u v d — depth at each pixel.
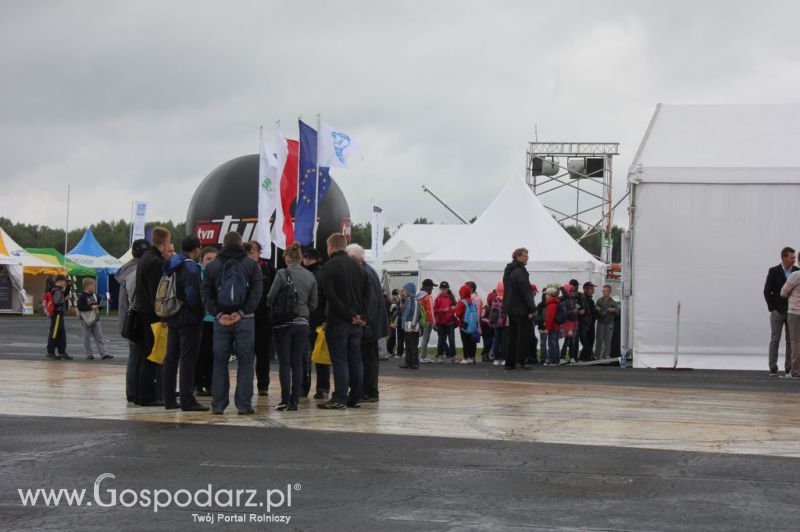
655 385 13.46
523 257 16.75
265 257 19.47
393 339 21.70
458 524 5.22
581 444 7.96
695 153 17.23
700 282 16.91
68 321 43.00
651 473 6.71
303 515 5.42
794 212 16.69
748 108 18.25
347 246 10.54
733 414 9.98
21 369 15.23
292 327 10.01
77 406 10.30
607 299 20.64
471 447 7.76
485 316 20.64
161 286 9.64
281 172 19.42
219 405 9.66
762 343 16.77
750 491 6.13
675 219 16.94
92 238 53.69
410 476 6.54
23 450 7.44
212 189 22.11
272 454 7.36
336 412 9.98
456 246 25.23
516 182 26.83
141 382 10.27
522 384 13.45
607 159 47.56
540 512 5.51
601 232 48.41
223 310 9.42
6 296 47.25
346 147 19.19
